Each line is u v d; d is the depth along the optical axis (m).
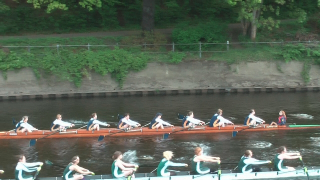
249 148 17.20
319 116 21.91
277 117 21.86
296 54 29.22
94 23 34.81
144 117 22.25
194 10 36.94
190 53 29.39
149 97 27.88
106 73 27.95
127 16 35.75
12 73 27.14
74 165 12.98
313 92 28.89
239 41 31.25
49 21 33.94
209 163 15.71
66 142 18.31
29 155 16.62
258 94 28.50
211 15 36.75
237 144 17.75
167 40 31.58
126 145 17.83
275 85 29.42
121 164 13.17
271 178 13.59
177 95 28.45
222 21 36.16
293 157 13.73
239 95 28.17
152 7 30.45
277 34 32.25
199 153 13.48
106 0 33.94
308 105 24.52
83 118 22.16
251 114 19.77
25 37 31.45
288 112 22.86
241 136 18.94
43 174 14.66
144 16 30.61
